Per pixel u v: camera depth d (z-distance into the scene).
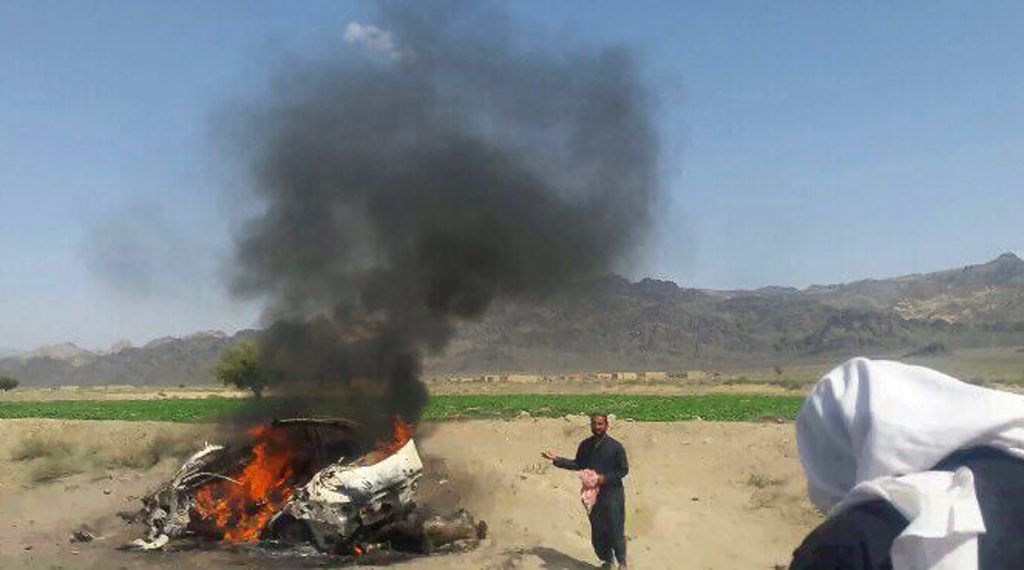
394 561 10.66
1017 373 52.28
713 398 54.19
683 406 42.88
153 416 42.31
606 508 10.02
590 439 10.27
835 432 1.19
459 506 13.29
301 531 11.48
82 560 10.82
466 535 11.46
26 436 22.12
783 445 18.53
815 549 1.05
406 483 11.48
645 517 13.62
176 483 12.44
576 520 12.95
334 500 11.02
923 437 1.05
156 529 12.13
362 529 11.21
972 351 91.56
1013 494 0.97
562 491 14.54
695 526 13.12
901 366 1.18
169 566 10.49
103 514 13.75
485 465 16.34
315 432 13.39
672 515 13.69
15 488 15.80
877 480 1.03
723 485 16.22
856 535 1.02
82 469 17.77
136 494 15.15
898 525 1.01
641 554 11.30
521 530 12.04
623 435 20.34
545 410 40.06
